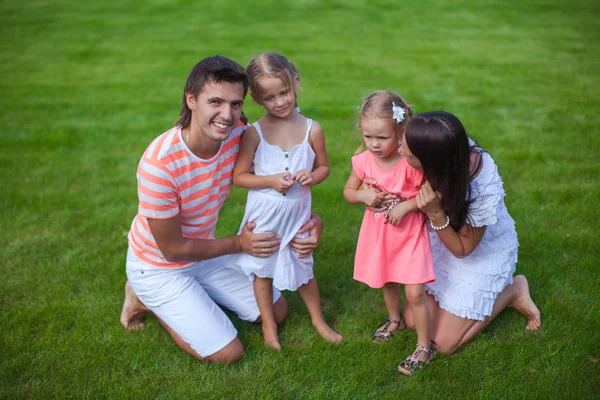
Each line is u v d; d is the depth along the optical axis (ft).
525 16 36.91
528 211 13.34
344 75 25.67
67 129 19.45
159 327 10.24
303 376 8.94
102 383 8.79
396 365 9.13
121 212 14.14
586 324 9.61
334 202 14.33
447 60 27.68
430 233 9.87
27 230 13.28
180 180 8.69
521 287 9.91
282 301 10.50
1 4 42.96
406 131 7.88
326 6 41.70
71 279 11.47
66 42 32.45
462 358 9.18
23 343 9.59
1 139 18.44
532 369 8.82
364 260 9.43
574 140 17.31
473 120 19.44
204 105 8.09
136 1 43.96
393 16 38.29
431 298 9.89
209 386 8.75
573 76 24.18
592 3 39.65
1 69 27.20
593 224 12.59
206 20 38.01
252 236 9.17
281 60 8.68
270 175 8.83
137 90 24.11
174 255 9.05
